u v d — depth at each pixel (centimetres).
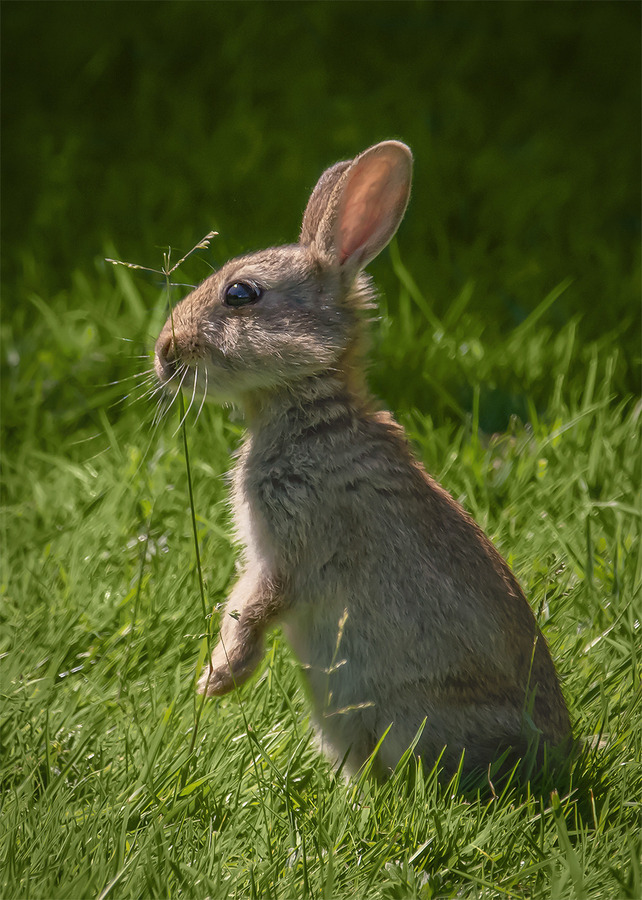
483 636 749
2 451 1166
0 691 773
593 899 618
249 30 2045
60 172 1855
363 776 717
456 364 1270
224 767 720
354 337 809
